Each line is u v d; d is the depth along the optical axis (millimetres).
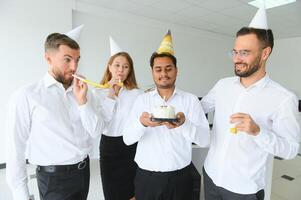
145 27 4902
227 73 6867
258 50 1084
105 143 1901
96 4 4082
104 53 4395
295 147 1088
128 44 4715
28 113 1118
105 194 2000
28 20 3352
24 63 3373
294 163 4004
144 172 1374
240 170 1184
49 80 1170
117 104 1884
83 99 1167
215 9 4156
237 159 1188
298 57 6102
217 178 1263
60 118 1176
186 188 1402
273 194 2865
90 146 1335
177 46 5582
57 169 1176
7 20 3189
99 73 4383
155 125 1169
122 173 1945
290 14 4270
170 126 1155
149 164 1352
